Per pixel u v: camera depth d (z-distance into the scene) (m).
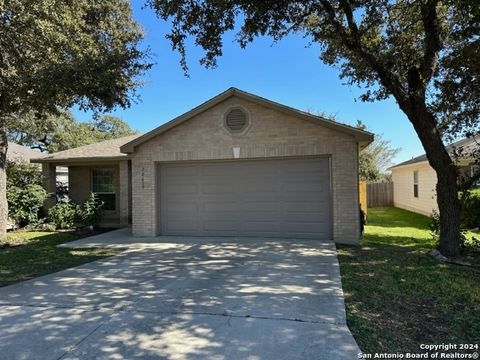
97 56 9.48
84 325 4.19
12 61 9.98
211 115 10.30
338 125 9.27
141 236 10.87
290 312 4.46
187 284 5.81
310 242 9.32
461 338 3.78
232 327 4.05
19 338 3.88
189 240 9.98
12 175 14.28
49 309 4.74
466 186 7.97
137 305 4.84
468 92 8.19
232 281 5.93
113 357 3.43
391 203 25.05
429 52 7.63
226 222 10.47
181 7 6.93
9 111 11.37
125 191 13.88
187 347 3.60
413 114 7.77
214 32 7.35
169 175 10.88
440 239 7.78
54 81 9.23
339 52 9.75
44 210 14.57
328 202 9.70
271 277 6.12
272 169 10.11
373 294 5.21
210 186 10.58
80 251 9.02
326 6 7.78
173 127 10.55
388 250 8.50
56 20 9.03
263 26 7.63
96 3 10.63
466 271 6.48
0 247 10.16
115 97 10.08
